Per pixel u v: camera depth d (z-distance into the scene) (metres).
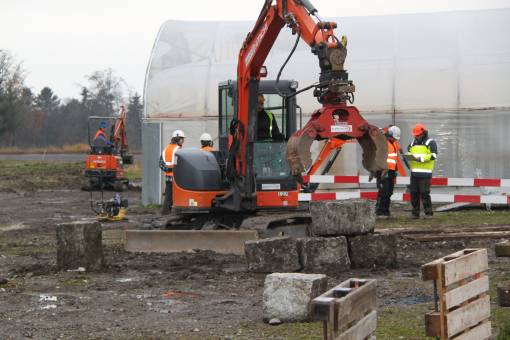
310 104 28.12
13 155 83.75
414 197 22.19
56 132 115.75
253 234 15.98
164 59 29.11
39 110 118.38
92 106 112.44
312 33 13.81
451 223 20.80
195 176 18.28
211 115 28.31
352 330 6.59
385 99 27.62
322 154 25.33
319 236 13.93
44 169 52.31
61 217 25.55
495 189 25.41
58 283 13.06
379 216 22.67
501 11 28.67
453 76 27.33
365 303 6.97
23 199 33.50
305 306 10.10
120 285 12.89
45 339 9.54
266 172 17.92
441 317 7.28
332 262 13.68
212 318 10.52
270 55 29.06
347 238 14.05
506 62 27.20
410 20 29.06
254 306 11.23
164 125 28.62
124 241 17.53
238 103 17.36
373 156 12.60
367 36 28.66
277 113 18.19
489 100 27.00
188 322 10.31
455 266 7.51
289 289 10.17
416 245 16.78
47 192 38.16
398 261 14.78
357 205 13.96
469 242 17.00
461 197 23.08
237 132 17.53
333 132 12.48
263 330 9.82
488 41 27.77
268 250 13.60
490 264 14.31
